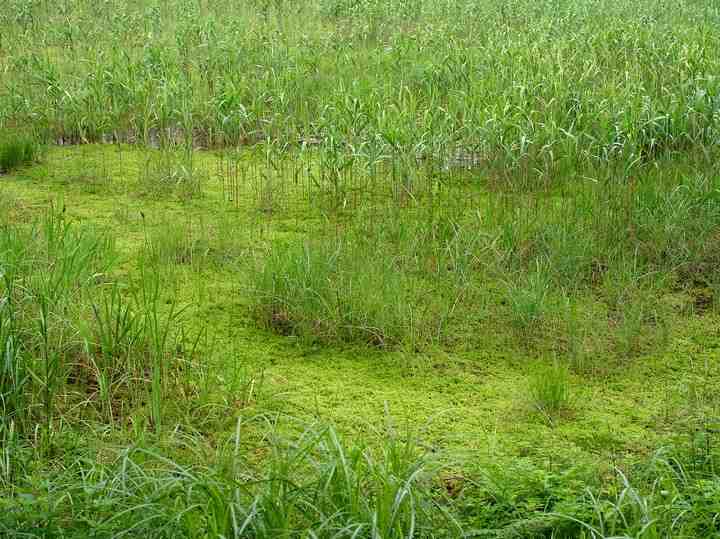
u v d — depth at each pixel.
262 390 5.54
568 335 6.27
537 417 5.31
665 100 9.80
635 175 8.64
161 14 16.16
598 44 12.81
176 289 6.85
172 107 10.59
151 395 5.23
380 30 15.49
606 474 4.62
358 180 9.33
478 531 3.88
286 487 4.00
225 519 3.67
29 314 5.73
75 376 5.57
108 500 3.86
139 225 8.15
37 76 11.15
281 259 6.79
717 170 8.57
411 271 7.14
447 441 5.00
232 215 8.45
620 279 6.95
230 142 10.69
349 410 5.34
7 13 15.70
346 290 6.47
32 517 3.78
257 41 13.55
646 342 6.24
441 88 11.57
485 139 9.16
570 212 8.03
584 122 9.30
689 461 4.59
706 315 6.64
